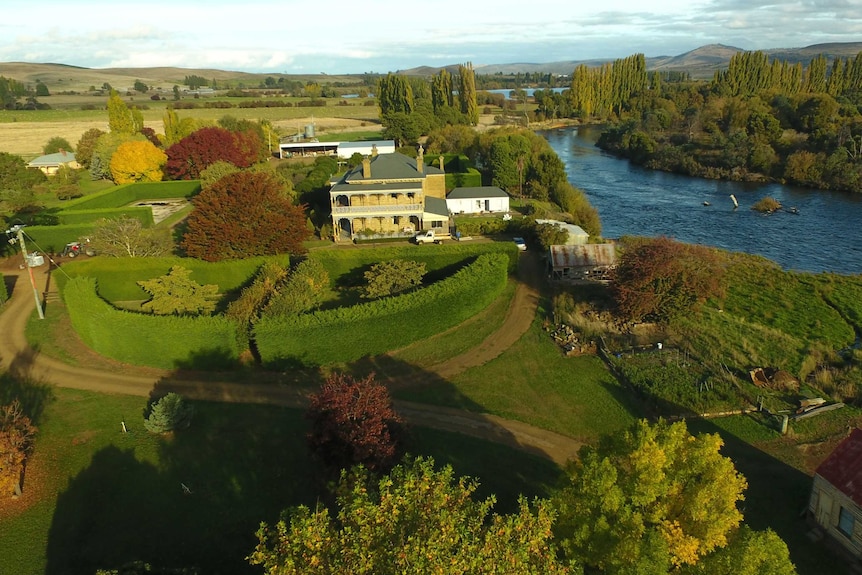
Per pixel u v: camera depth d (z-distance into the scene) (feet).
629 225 298.56
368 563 52.08
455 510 58.49
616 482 74.23
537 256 223.71
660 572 61.82
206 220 195.31
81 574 85.92
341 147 453.99
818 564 86.84
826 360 146.92
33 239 235.40
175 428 118.83
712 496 70.49
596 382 136.26
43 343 159.63
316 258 196.44
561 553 72.84
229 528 94.43
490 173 383.86
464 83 597.93
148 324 142.10
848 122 424.87
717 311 177.37
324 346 143.33
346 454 93.50
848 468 89.51
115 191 318.24
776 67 628.28
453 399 130.93
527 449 113.80
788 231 280.31
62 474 107.24
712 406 123.75
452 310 163.43
